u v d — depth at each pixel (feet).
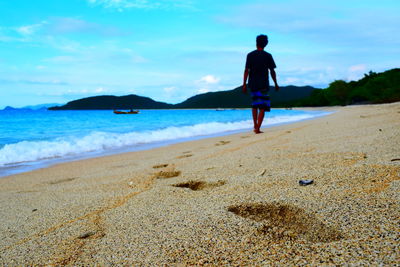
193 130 37.24
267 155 11.71
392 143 10.61
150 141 27.96
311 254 3.81
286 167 9.14
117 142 26.66
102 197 8.06
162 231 5.20
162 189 8.28
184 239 4.77
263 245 4.31
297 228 4.88
